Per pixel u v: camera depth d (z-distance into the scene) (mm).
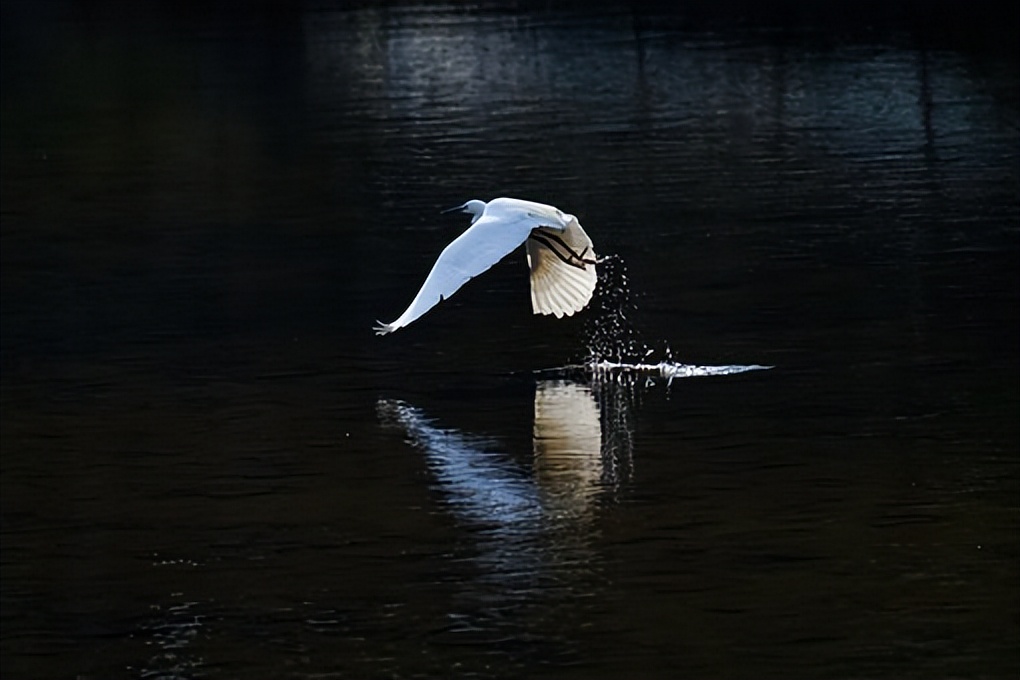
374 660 10562
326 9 49844
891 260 20062
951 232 21375
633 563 11820
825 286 19016
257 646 10797
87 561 12141
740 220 22516
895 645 10570
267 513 12922
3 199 25828
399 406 15359
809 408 14953
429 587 11555
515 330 17781
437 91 34719
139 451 14305
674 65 36906
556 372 16297
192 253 21750
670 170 26094
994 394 15188
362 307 18922
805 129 29109
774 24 42656
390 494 13227
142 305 19203
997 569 11586
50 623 11180
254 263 21109
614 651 10562
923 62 35875
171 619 11227
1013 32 39500
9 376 16500
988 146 27062
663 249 21016
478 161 27375
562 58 38500
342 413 15195
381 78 36812
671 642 10664
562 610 11156
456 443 14328
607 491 13133
